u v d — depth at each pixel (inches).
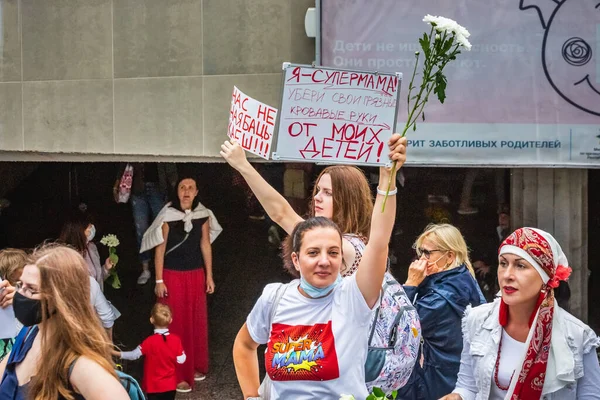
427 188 557.0
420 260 241.8
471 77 346.3
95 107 374.6
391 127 205.5
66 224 388.2
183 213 380.5
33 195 526.3
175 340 335.9
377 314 173.0
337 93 205.5
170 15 363.9
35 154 381.7
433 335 232.5
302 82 205.5
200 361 386.0
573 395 171.5
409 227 538.3
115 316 344.8
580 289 367.2
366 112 205.5
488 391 177.9
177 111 366.6
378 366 170.9
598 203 560.1
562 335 171.0
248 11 358.0
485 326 180.2
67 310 146.3
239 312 462.3
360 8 341.1
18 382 158.6
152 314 336.2
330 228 158.1
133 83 369.7
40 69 377.4
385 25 342.0
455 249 241.9
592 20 345.1
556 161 349.4
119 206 557.0
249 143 214.5
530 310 174.4
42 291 147.2
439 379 231.6
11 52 379.6
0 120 382.3
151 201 459.8
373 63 343.6
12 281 259.0
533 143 349.4
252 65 359.3
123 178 454.3
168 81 366.3
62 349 146.0
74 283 148.6
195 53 362.9
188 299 380.2
